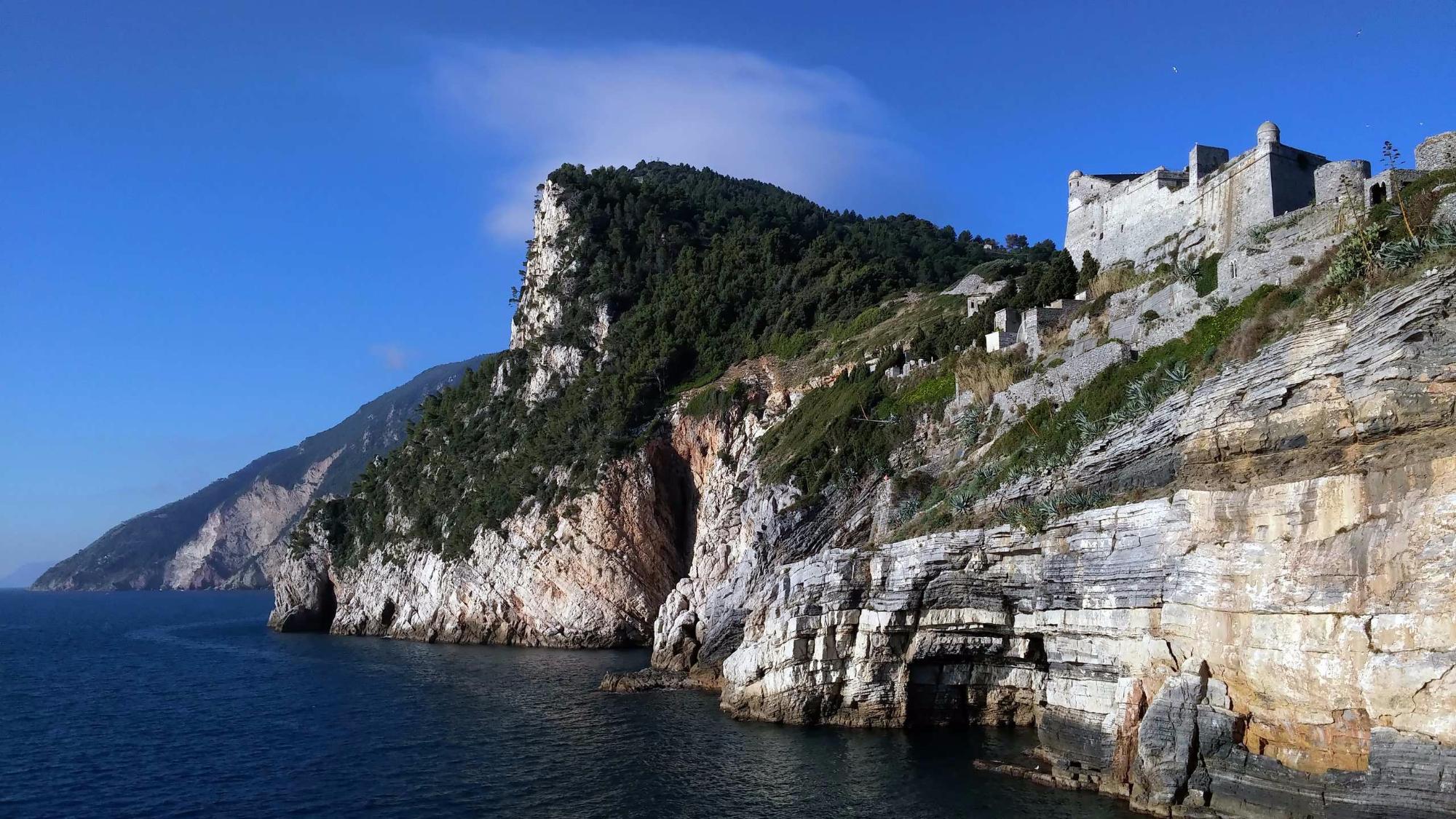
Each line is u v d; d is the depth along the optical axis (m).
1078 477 46.81
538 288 143.75
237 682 79.00
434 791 42.94
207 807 41.97
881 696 50.88
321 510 144.00
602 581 99.94
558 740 51.56
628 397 109.00
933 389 74.56
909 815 36.91
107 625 156.25
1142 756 36.16
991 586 47.12
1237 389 38.19
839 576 52.38
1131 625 39.00
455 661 88.62
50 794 44.78
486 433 129.50
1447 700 28.39
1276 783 32.16
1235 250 49.81
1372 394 32.91
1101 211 71.56
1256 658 33.62
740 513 85.00
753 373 110.00
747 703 56.06
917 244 177.25
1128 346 54.03
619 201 151.00
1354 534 31.47
